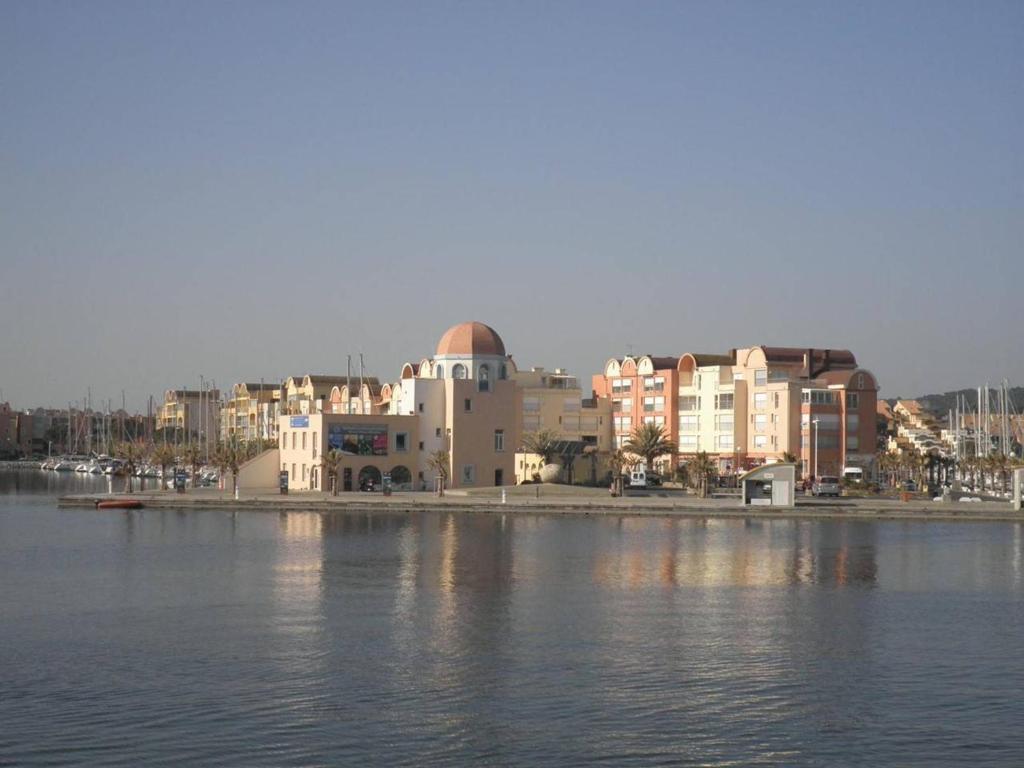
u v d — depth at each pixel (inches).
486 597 3065.9
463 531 4800.7
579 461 7564.0
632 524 5177.2
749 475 5915.4
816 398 7618.1
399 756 1745.8
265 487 7372.1
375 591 3161.9
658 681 2161.7
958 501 6530.5
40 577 3432.6
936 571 3644.2
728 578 3452.3
